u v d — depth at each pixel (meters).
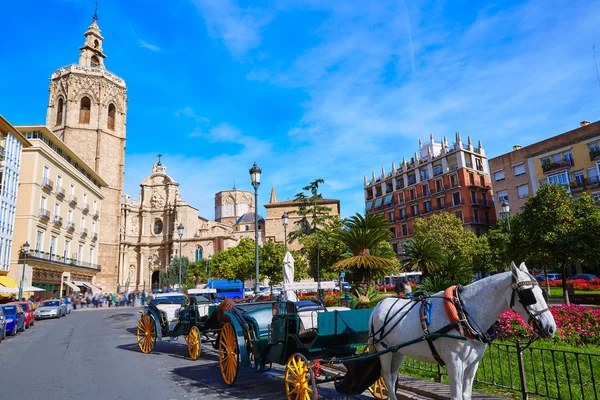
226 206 109.50
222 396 7.90
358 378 6.40
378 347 6.28
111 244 72.75
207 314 12.77
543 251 22.20
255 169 17.47
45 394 8.38
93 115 73.69
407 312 5.85
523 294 4.77
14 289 34.66
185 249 82.81
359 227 15.60
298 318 7.28
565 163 45.19
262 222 94.44
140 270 83.62
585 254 20.25
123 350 14.29
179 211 84.62
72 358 12.95
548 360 8.30
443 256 16.73
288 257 14.45
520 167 50.59
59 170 48.53
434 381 7.74
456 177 62.97
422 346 5.51
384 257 14.96
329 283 8.91
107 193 73.50
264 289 46.12
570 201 22.55
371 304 13.58
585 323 9.76
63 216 49.38
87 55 80.00
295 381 6.75
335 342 7.15
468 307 5.29
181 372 10.17
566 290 20.75
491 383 7.33
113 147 76.06
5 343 17.59
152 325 13.37
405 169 72.69
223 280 47.25
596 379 7.08
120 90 79.12
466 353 5.07
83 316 35.16
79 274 54.03
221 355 9.17
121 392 8.38
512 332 9.52
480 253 40.78
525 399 6.19
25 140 40.53
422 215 68.06
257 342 8.39
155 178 88.88
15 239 40.59
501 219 38.78
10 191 38.28
